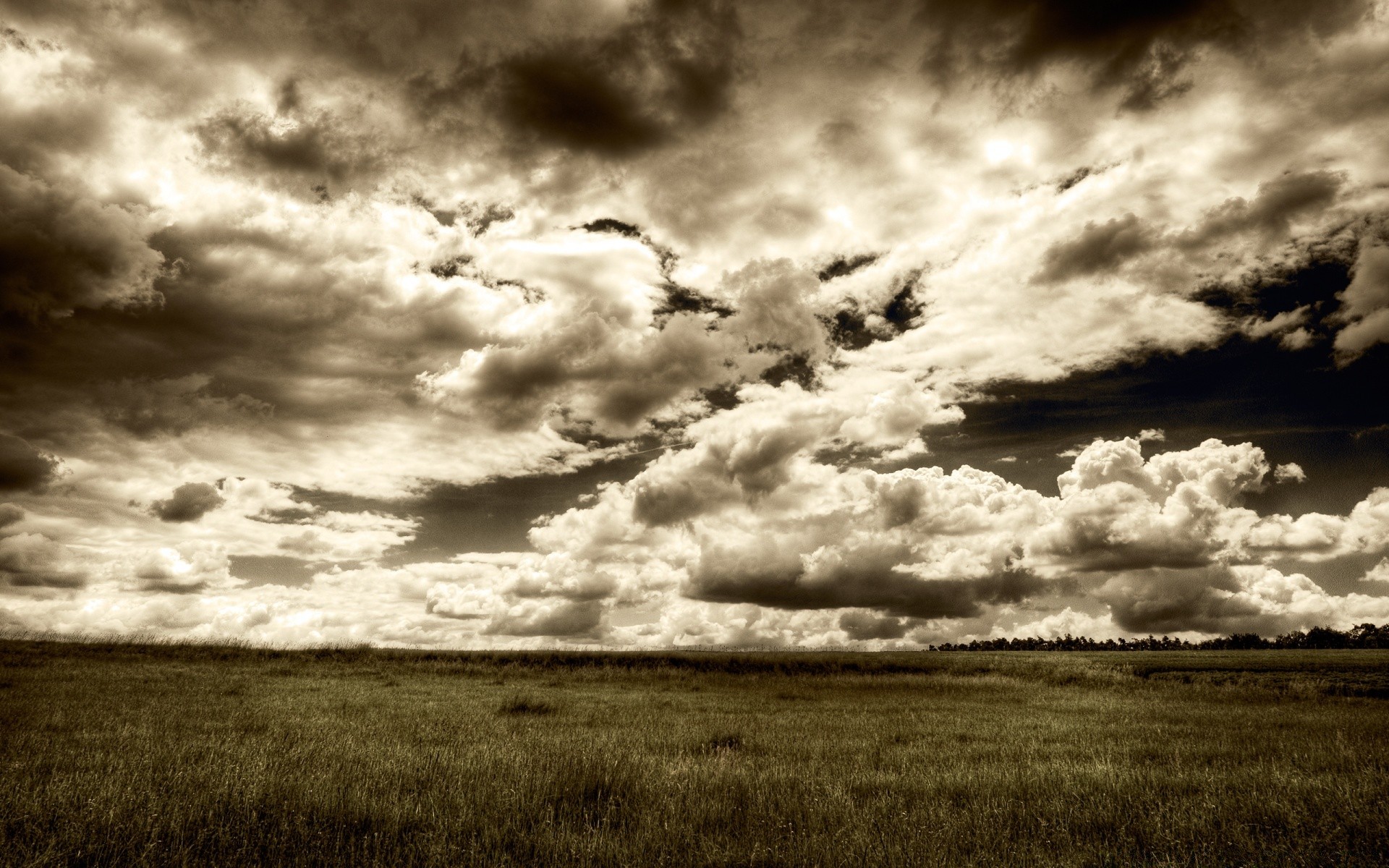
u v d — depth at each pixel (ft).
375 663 113.50
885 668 138.51
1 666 75.31
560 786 26.12
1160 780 29.53
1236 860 19.29
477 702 65.57
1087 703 79.15
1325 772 32.45
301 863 17.66
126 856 17.99
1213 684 109.50
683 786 26.73
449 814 21.83
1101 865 18.89
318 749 33.01
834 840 19.99
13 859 17.42
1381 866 18.72
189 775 25.58
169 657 102.17
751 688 101.40
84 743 34.17
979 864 18.56
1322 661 147.02
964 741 45.03
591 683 105.19
